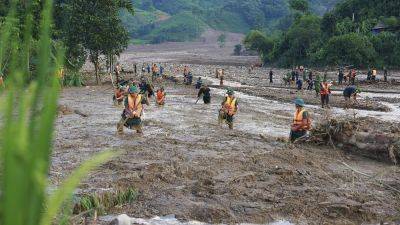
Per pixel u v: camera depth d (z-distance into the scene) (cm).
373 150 1221
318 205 803
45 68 88
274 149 1273
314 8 19650
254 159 1127
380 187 934
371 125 1408
